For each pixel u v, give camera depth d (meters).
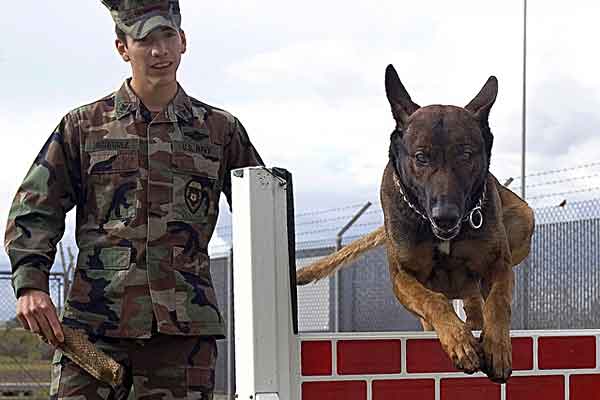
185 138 3.59
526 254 5.01
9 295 13.18
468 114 4.07
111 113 3.57
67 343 3.36
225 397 12.59
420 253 4.21
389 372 3.68
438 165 3.93
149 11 3.52
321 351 3.58
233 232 3.47
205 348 3.57
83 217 3.60
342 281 12.76
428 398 3.74
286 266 3.46
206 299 3.56
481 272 4.29
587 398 3.99
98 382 3.47
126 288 3.47
